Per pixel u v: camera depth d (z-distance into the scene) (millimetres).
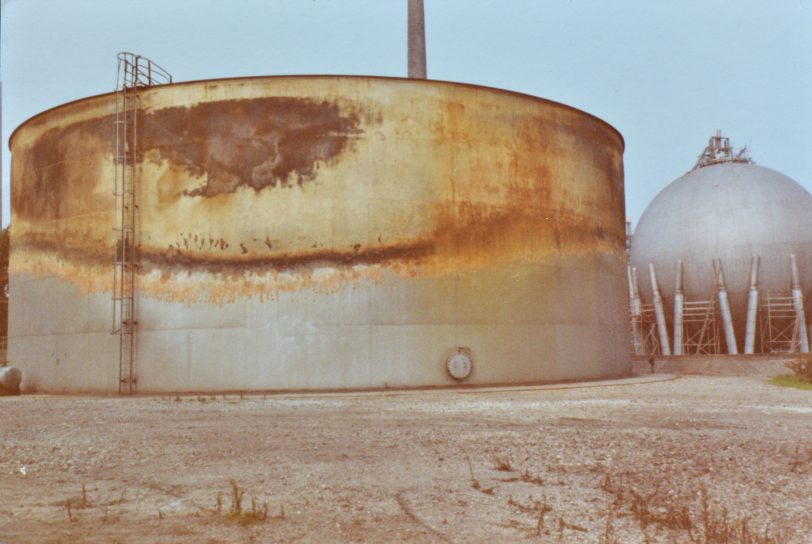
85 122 26750
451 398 20906
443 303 24984
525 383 26062
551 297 27266
